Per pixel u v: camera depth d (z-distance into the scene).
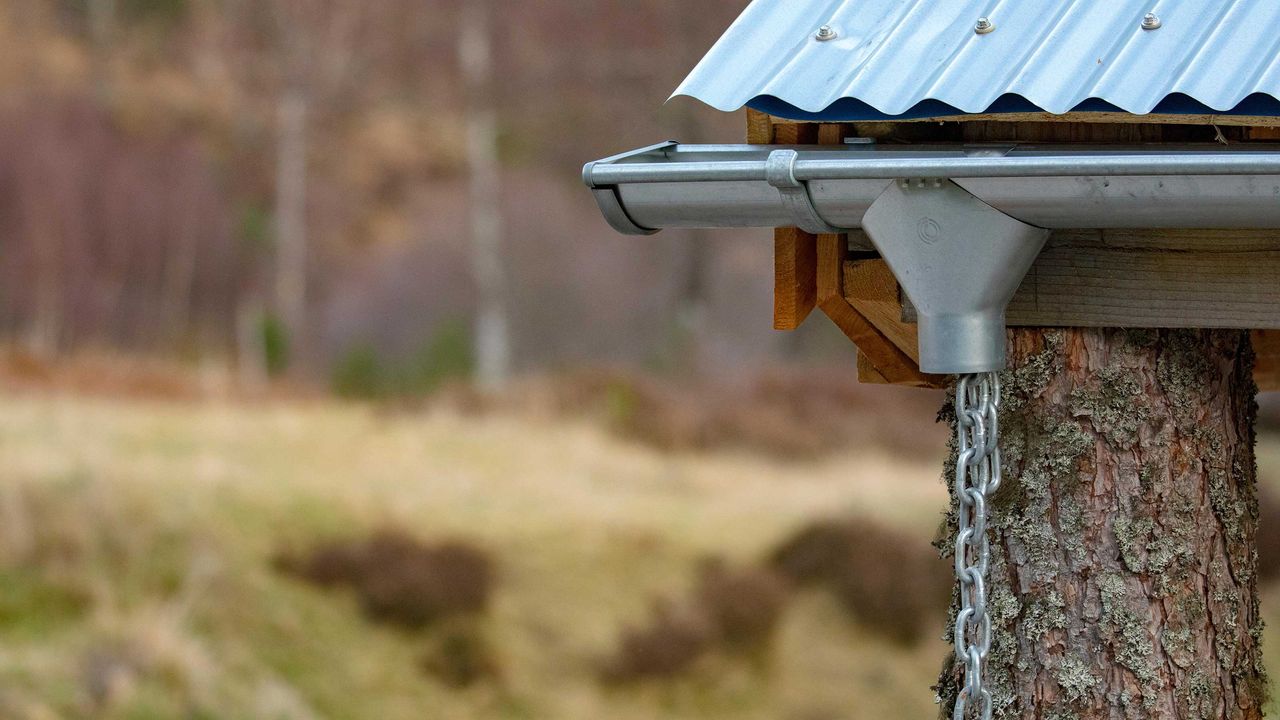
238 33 41.03
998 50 1.83
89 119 31.34
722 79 1.93
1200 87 1.67
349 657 11.84
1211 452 2.00
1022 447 2.00
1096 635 1.98
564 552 13.75
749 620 12.92
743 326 31.02
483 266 28.97
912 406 21.52
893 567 13.44
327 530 13.23
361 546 12.87
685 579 13.52
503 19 35.53
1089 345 1.96
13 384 18.72
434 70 41.00
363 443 16.70
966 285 1.72
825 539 13.88
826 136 2.06
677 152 2.06
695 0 34.78
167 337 26.97
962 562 1.75
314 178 37.53
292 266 32.53
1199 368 1.99
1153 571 1.96
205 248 29.09
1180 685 1.96
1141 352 1.96
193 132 37.62
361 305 28.48
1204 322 1.85
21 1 40.66
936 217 1.71
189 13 41.88
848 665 12.74
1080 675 1.98
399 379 23.97
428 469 15.77
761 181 1.77
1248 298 1.83
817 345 30.45
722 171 1.75
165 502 12.83
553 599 13.03
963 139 2.01
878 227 1.74
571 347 29.50
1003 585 2.02
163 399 19.39
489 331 28.19
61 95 33.72
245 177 36.88
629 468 17.09
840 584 13.42
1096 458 1.98
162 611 11.52
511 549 13.63
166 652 10.99
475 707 11.84
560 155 35.44
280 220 33.56
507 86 35.72
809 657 12.75
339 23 39.41
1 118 29.28
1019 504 2.01
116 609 11.38
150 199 28.61
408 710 11.55
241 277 29.92
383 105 40.34
